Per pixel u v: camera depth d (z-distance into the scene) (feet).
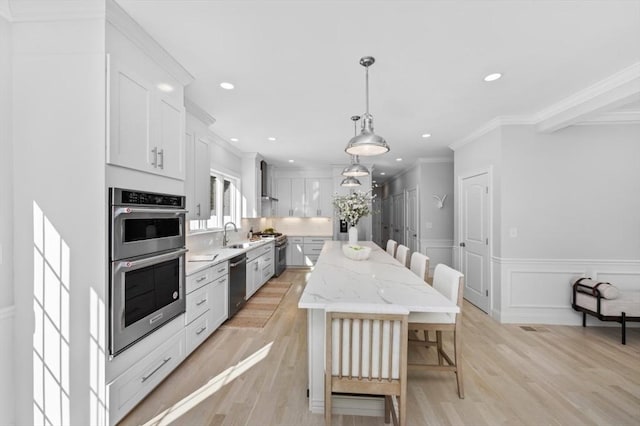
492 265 11.82
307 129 12.48
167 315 6.80
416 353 8.66
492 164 11.78
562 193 10.99
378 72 7.55
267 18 5.48
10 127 5.20
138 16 5.41
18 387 5.23
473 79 7.93
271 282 17.43
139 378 6.00
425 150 16.61
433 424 5.65
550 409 6.12
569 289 11.02
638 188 10.71
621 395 6.61
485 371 7.63
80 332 5.17
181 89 7.50
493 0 4.99
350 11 5.29
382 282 6.81
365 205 12.04
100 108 5.14
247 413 5.94
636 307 9.36
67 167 5.17
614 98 7.97
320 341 5.99
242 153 17.11
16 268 5.22
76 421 5.18
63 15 5.15
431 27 5.73
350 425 5.68
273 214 22.40
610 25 5.63
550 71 7.50
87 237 5.16
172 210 6.75
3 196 5.11
